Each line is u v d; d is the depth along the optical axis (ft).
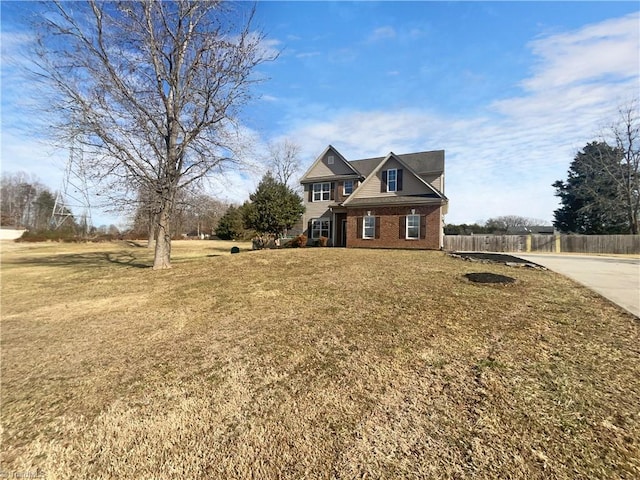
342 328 16.10
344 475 7.00
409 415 8.96
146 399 10.80
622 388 9.73
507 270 30.35
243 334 16.38
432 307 18.62
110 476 7.52
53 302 27.55
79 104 36.42
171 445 8.42
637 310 17.07
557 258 48.11
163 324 19.30
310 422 8.95
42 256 75.72
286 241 79.61
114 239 135.54
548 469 6.81
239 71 40.65
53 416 10.19
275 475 7.15
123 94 38.04
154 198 40.40
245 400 10.30
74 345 16.66
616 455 7.11
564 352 12.30
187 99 40.09
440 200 57.41
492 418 8.61
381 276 28.37
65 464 8.02
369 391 10.33
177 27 41.22
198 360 13.66
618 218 96.02
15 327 20.49
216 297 25.05
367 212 64.54
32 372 13.62
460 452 7.46
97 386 12.00
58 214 143.64
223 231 140.36
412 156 77.30
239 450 8.02
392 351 13.11
